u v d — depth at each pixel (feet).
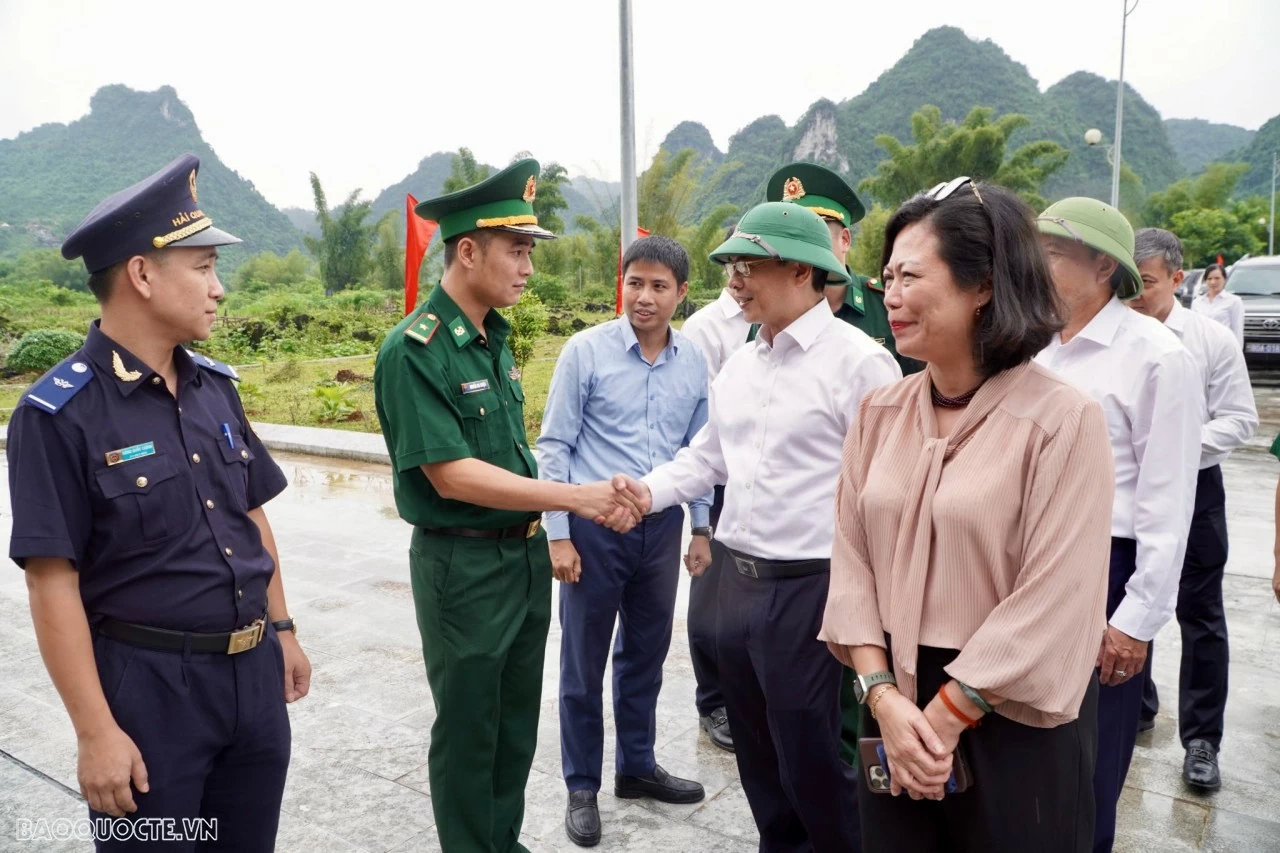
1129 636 6.82
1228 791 9.32
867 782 5.19
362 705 11.34
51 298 119.55
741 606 7.29
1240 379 9.81
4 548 18.53
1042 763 4.75
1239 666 12.32
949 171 124.67
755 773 7.73
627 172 25.29
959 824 4.99
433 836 8.53
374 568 17.22
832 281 8.23
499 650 7.32
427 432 6.83
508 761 7.84
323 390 37.60
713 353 11.32
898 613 4.97
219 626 5.73
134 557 5.48
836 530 5.54
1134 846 8.38
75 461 5.25
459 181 125.29
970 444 4.84
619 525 7.58
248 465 6.27
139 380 5.55
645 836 8.65
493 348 7.63
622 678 9.20
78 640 5.21
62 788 9.32
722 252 7.13
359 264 160.25
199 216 5.70
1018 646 4.49
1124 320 7.28
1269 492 21.56
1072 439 4.57
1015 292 4.66
